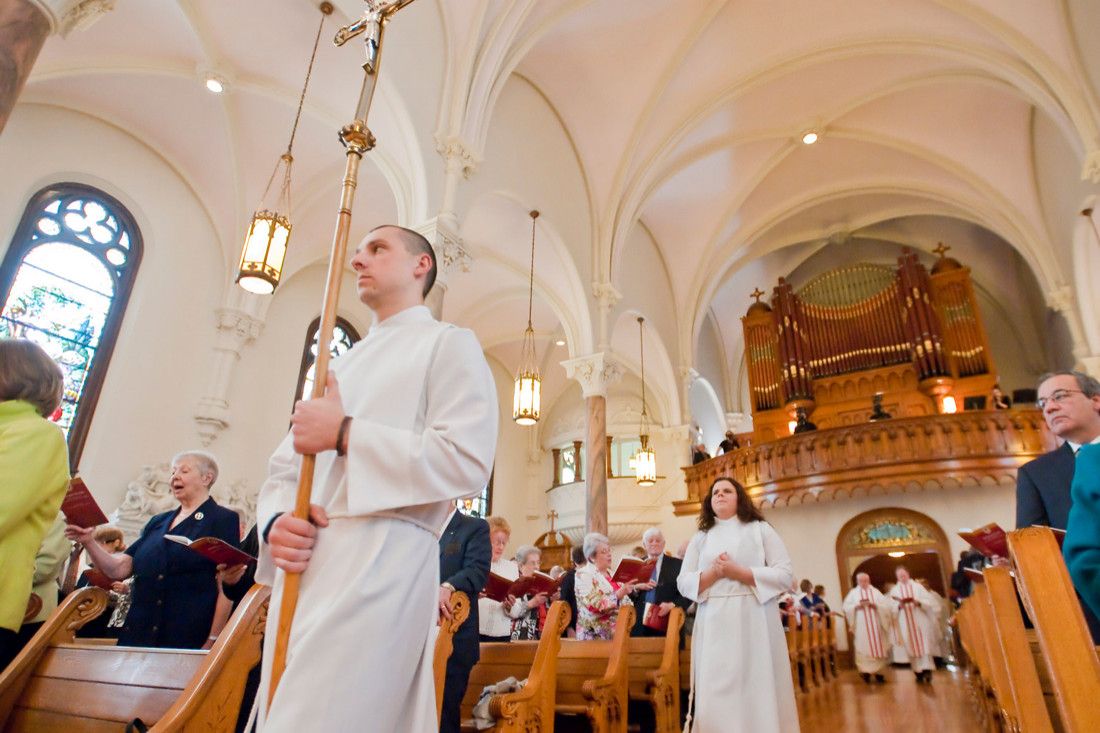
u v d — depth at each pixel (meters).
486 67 8.16
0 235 7.34
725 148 12.48
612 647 3.76
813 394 15.60
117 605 4.60
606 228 11.52
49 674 2.35
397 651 1.13
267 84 8.03
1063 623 1.72
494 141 9.06
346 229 1.46
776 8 10.14
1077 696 1.65
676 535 13.76
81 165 8.20
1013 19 9.11
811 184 14.24
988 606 3.59
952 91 11.64
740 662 3.43
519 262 11.52
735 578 3.55
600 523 10.06
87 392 7.96
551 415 16.72
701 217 14.18
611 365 11.05
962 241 17.05
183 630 3.22
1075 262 11.37
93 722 2.12
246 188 9.56
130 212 8.70
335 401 1.23
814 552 12.80
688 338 14.52
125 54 7.66
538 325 14.88
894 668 11.86
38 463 2.20
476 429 1.32
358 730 1.03
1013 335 17.28
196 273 9.26
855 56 10.73
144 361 8.47
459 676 2.84
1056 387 2.85
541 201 10.05
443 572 3.10
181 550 3.33
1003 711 3.46
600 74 10.68
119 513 7.68
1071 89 8.83
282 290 10.49
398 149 7.59
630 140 11.28
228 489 8.97
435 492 1.21
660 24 10.17
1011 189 12.34
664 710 4.11
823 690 8.28
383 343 1.49
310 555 1.17
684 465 14.20
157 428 8.45
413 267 1.63
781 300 16.77
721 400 18.58
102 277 8.33
